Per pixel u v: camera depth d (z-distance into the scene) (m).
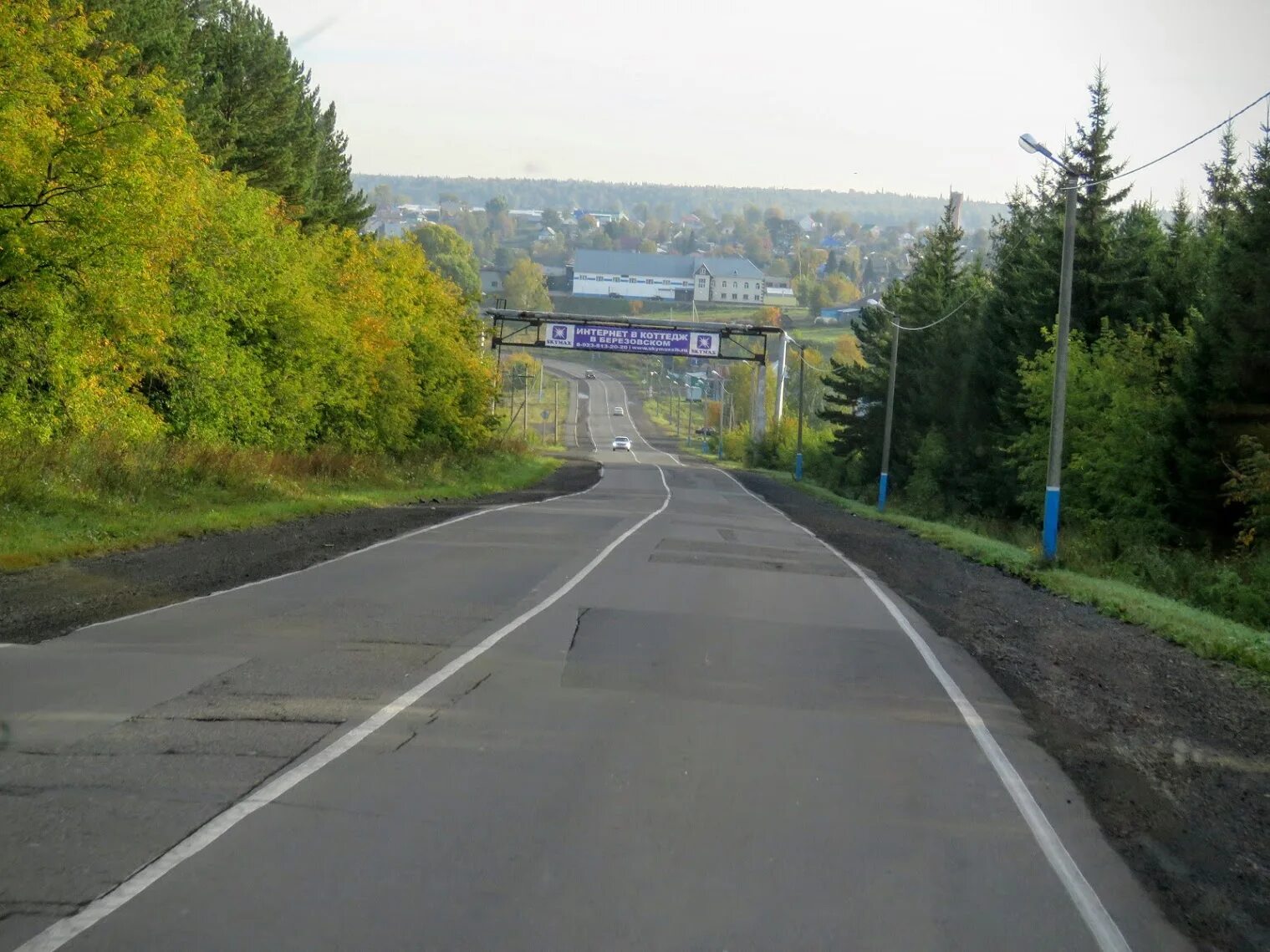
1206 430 29.97
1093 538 29.64
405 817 5.95
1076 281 43.44
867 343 74.94
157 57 37.03
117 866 5.09
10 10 19.39
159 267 25.92
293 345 33.47
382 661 9.83
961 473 49.75
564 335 71.69
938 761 7.77
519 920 4.76
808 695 9.58
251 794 6.16
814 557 22.62
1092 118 44.28
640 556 20.16
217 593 13.59
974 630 14.40
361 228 73.06
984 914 5.20
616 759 7.26
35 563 14.93
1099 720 9.63
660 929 4.77
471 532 23.73
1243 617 20.45
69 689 8.36
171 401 29.30
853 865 5.67
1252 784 7.92
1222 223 49.50
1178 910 5.47
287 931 4.53
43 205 20.52
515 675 9.60
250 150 48.66
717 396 161.50
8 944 4.30
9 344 21.39
